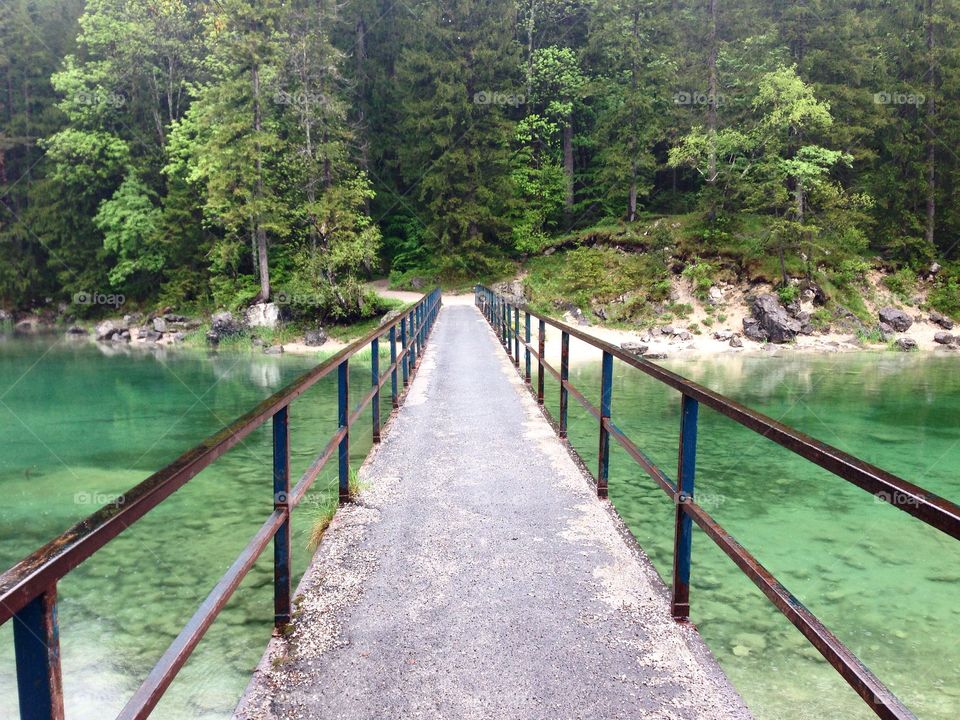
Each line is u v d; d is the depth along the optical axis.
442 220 39.72
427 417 7.66
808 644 4.83
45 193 42.28
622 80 40.09
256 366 23.91
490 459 5.84
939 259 34.41
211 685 4.12
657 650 2.79
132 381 20.55
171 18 38.88
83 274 40.41
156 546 6.78
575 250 38.16
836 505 8.20
